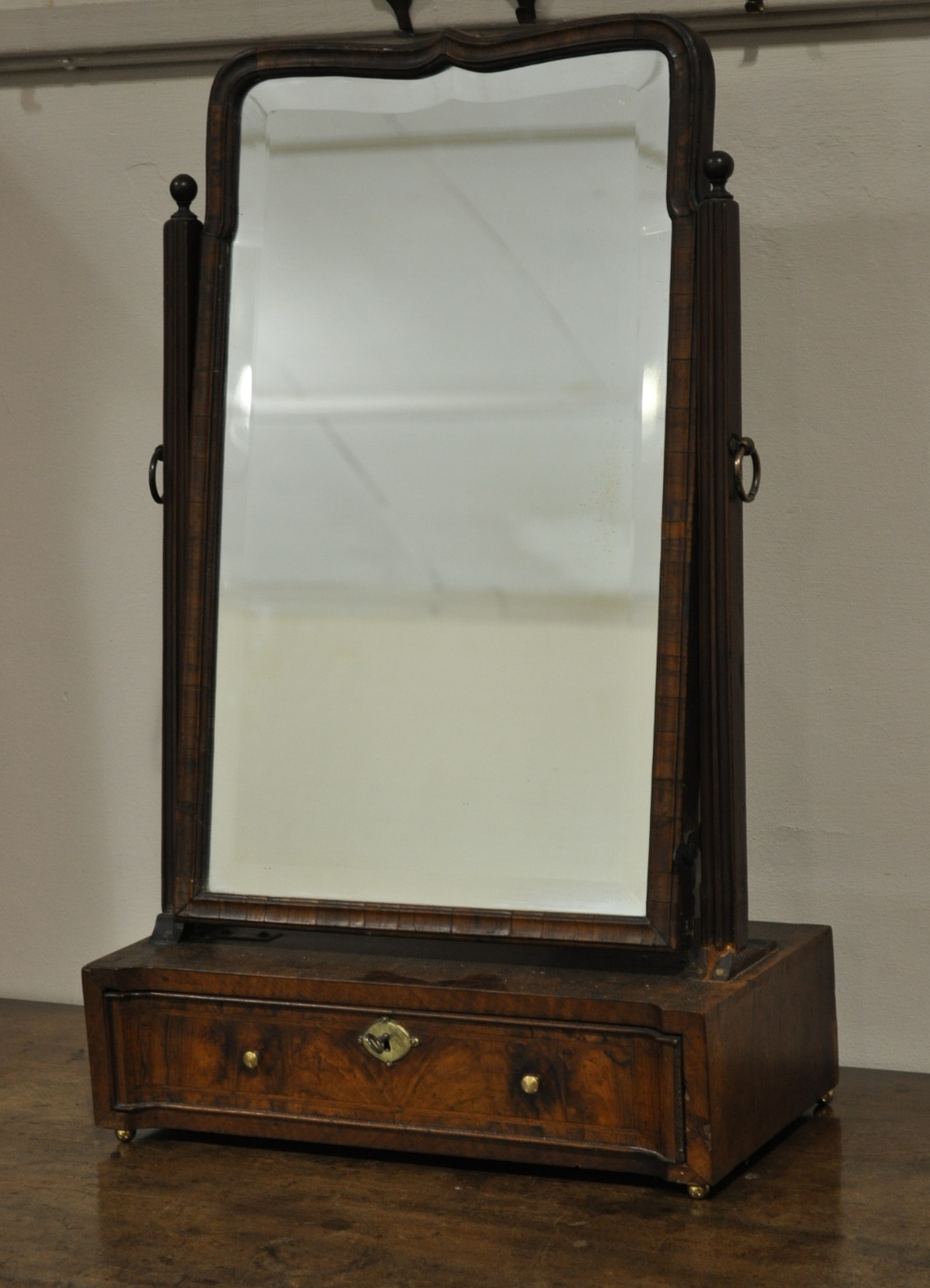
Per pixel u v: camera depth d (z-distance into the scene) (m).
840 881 1.94
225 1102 1.65
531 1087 1.53
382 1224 1.47
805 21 1.89
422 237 1.73
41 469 2.23
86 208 2.20
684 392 1.60
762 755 1.96
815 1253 1.39
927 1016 1.92
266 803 1.73
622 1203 1.51
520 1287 1.34
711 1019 1.46
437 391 1.71
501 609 1.67
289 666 1.74
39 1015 2.19
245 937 1.75
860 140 1.90
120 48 2.12
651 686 1.60
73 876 2.25
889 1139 1.67
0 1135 1.72
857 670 1.92
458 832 1.66
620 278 1.65
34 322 2.23
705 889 1.58
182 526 1.78
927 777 1.90
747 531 1.95
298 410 1.76
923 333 1.88
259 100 1.79
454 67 1.73
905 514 1.90
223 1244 1.43
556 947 1.61
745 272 1.94
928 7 1.85
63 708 2.24
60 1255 1.41
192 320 1.79
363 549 1.73
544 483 1.66
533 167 1.70
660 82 1.65
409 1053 1.58
